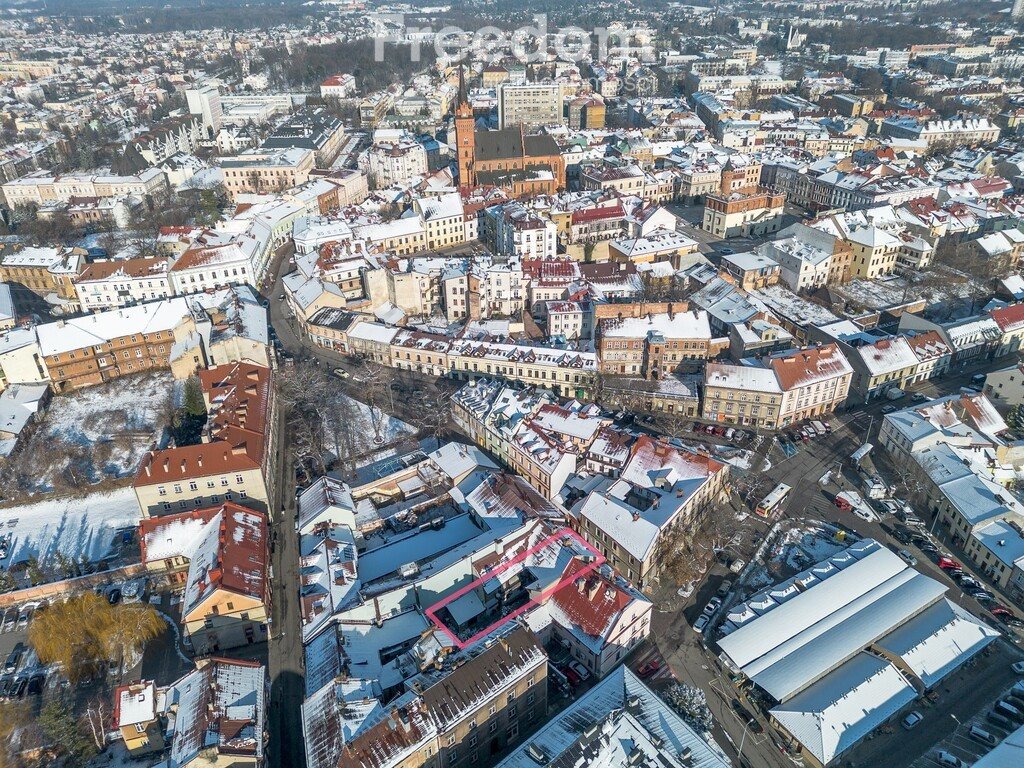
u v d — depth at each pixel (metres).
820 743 99.00
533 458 150.25
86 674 114.94
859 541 136.62
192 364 193.50
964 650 114.00
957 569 133.38
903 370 185.88
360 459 166.25
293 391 189.88
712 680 113.44
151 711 99.94
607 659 112.62
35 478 162.88
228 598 115.00
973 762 99.62
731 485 155.62
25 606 129.75
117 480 159.62
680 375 191.88
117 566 138.00
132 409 185.62
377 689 99.75
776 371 171.88
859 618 118.06
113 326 198.00
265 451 151.75
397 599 118.12
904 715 107.38
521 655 101.31
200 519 133.38
